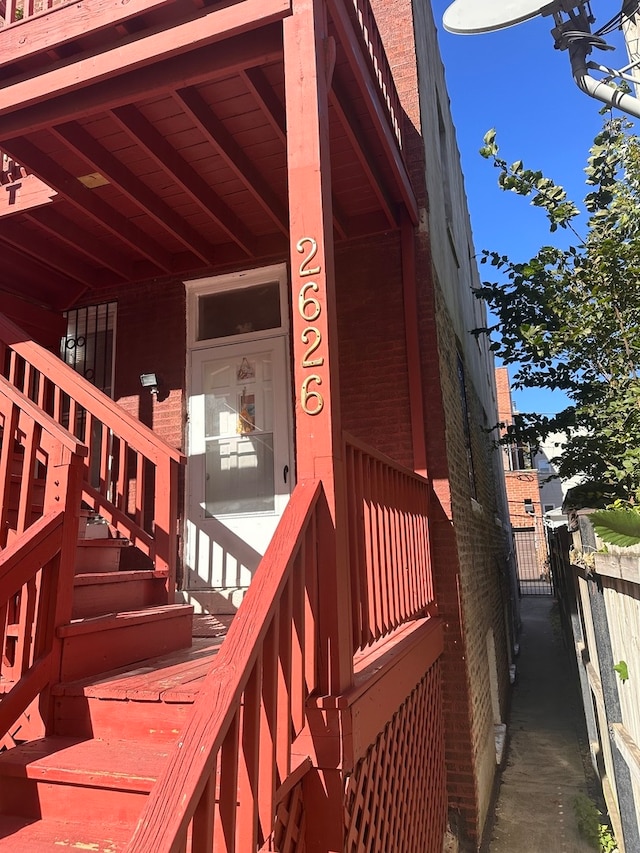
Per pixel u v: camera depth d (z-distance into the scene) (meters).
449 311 6.23
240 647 1.55
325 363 2.34
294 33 2.67
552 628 15.39
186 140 3.82
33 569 2.34
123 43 2.96
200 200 4.29
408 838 2.95
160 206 4.47
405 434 4.73
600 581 3.91
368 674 2.44
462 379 7.17
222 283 5.43
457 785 4.26
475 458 7.83
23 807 2.02
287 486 4.95
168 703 2.22
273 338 5.22
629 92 2.89
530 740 7.13
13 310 5.21
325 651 2.13
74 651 2.46
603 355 5.52
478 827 4.23
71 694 2.32
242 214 4.83
